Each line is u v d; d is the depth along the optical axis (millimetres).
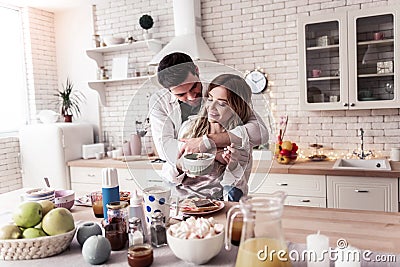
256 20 3955
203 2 4168
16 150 4523
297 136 3875
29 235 1342
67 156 4270
